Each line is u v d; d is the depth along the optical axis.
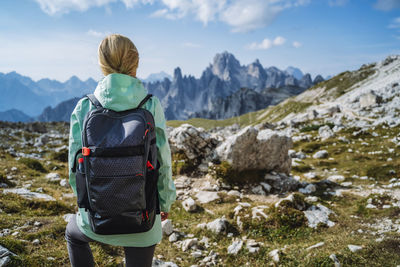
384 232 7.20
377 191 12.64
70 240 2.65
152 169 2.32
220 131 91.69
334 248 5.97
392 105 41.84
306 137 31.06
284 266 5.56
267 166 14.05
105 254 5.28
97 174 2.05
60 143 29.31
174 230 7.71
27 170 13.32
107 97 2.25
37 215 7.39
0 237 4.81
